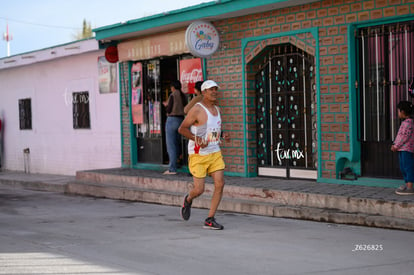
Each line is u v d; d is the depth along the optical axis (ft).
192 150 25.70
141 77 46.32
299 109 35.68
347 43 31.96
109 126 50.75
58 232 25.94
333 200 27.78
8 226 28.09
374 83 31.14
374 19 30.78
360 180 31.81
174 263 19.19
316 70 33.50
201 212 31.89
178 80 42.80
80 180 45.27
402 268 18.07
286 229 25.55
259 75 38.01
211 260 19.60
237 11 35.86
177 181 36.60
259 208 30.14
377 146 31.42
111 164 50.90
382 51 30.78
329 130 33.09
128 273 17.84
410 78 29.78
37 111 61.57
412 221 24.38
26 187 51.13
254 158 38.22
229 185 33.17
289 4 33.86
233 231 25.31
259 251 20.97
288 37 34.99
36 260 19.85
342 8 32.12
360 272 17.63
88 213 32.81
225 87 39.14
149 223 28.19
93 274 17.74
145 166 46.52
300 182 34.22
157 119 45.47
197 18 38.19
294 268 18.28
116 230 26.25
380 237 23.13
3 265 19.12
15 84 65.21
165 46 42.34
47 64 59.21
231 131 38.99
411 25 29.63
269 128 37.55
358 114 31.81
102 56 50.85
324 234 24.08
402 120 30.12
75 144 55.72
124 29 43.98
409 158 27.20
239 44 37.93
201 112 25.20
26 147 64.08
